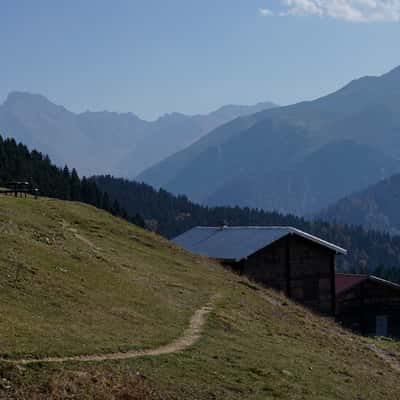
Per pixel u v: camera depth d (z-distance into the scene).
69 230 40.81
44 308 23.55
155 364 20.50
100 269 32.53
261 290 44.91
